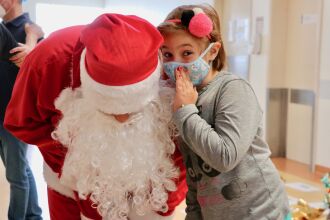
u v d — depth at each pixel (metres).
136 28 1.10
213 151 1.11
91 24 1.10
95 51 1.04
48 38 1.31
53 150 1.36
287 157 4.45
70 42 1.27
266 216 1.24
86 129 1.19
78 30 1.32
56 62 1.24
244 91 1.21
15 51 2.12
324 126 3.80
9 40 2.21
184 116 1.15
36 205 2.56
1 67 2.20
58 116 1.30
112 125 1.17
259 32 4.27
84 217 1.37
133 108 1.13
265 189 1.25
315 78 3.87
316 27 3.92
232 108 1.17
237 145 1.13
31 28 2.29
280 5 4.25
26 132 1.38
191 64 1.21
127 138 1.17
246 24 4.36
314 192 3.23
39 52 1.28
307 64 4.08
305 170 3.96
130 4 6.66
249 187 1.24
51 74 1.24
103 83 1.07
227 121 1.15
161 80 1.29
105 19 1.07
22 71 1.33
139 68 1.07
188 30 1.19
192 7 1.28
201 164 1.26
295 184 3.47
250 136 1.16
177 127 1.17
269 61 4.28
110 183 1.20
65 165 1.26
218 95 1.21
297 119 4.28
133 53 1.05
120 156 1.17
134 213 1.36
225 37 4.67
